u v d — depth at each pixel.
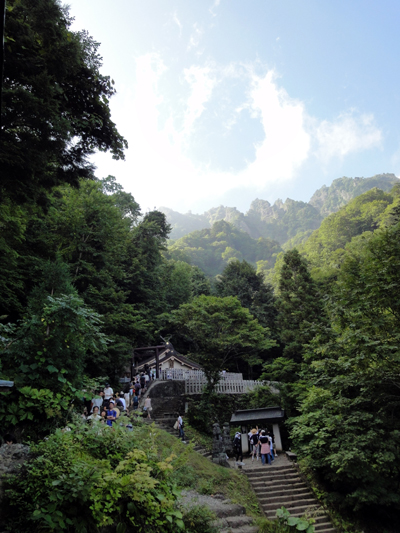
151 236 37.97
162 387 24.08
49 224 21.42
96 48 9.77
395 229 13.77
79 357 10.23
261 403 23.48
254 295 44.78
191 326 23.88
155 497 6.63
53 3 8.15
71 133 9.14
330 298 14.98
